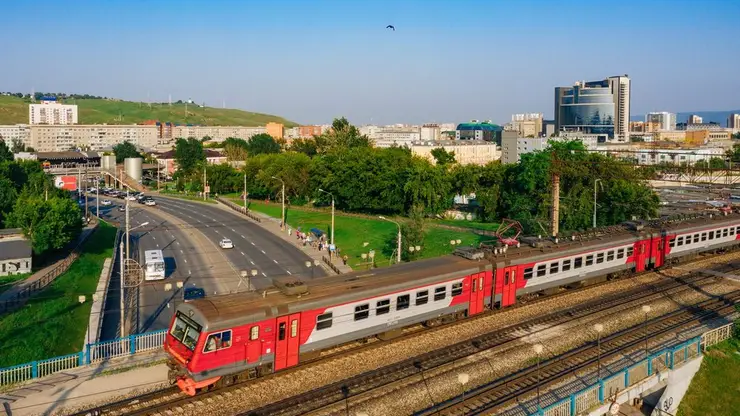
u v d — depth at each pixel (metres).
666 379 31.78
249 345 27.62
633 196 71.31
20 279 54.12
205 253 71.50
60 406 26.23
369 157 100.69
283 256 70.12
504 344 34.28
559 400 26.97
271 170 117.06
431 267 36.53
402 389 28.23
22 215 58.94
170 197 138.88
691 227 55.56
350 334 31.47
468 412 26.06
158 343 34.53
